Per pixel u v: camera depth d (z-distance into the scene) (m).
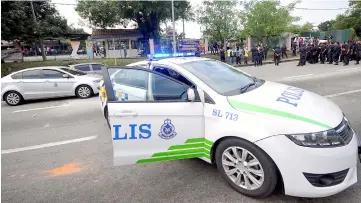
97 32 27.34
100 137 4.57
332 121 2.35
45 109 7.32
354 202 2.43
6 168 3.56
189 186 2.85
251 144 2.39
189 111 2.72
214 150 2.78
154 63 3.40
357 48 14.66
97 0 25.66
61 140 4.55
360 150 2.56
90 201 2.70
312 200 2.48
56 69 8.69
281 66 16.50
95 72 11.13
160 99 2.88
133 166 3.39
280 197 2.54
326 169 2.19
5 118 6.49
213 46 24.77
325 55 16.14
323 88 7.90
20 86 8.27
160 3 23.98
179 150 2.81
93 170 3.36
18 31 17.52
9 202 2.76
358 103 5.85
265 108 2.44
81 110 6.84
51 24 23.52
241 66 18.17
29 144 4.46
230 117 2.52
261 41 23.77
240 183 2.63
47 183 3.11
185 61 3.45
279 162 2.24
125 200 2.68
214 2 21.38
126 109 2.73
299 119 2.29
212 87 2.83
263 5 22.58
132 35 27.14
